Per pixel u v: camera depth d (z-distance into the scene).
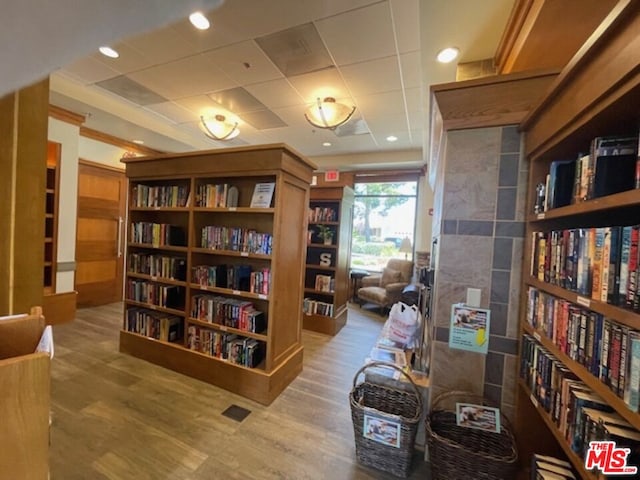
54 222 3.88
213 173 2.63
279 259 2.46
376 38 2.48
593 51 0.95
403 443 1.66
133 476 1.62
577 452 1.04
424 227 5.99
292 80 3.20
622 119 1.02
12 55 0.41
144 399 2.32
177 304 3.03
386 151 5.73
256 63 2.90
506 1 1.71
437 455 1.55
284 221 2.49
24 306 1.32
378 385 2.00
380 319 4.98
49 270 3.94
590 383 0.97
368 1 2.09
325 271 4.55
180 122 4.59
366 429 1.74
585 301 1.01
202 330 2.72
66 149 3.94
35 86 1.32
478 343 1.73
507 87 1.63
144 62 2.94
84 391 2.39
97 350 3.15
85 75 3.23
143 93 3.63
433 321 1.82
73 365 2.81
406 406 1.91
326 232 4.49
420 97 3.48
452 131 1.76
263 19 2.29
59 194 3.91
